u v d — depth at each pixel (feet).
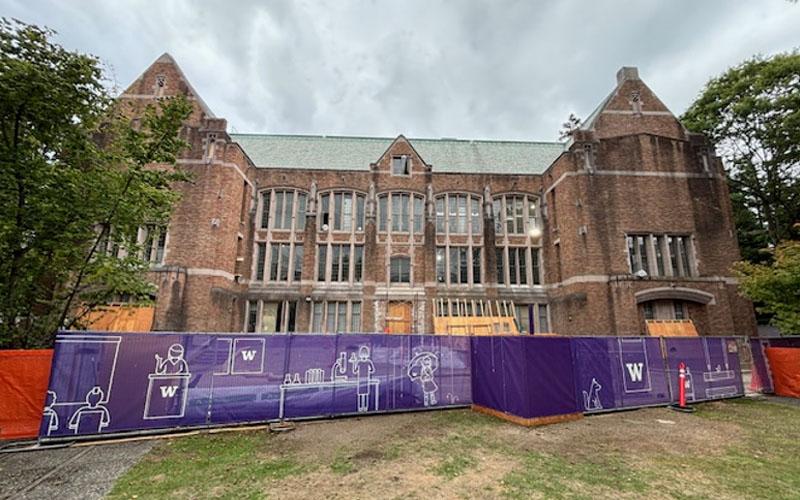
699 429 30.89
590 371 37.32
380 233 84.12
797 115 77.71
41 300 37.81
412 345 38.09
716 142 97.81
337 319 78.89
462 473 20.83
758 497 17.97
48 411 25.91
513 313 79.36
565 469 21.49
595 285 69.56
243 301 76.89
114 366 28.14
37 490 18.66
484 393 36.91
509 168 97.09
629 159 75.66
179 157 68.80
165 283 62.34
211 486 19.08
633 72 84.43
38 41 32.94
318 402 33.76
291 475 20.57
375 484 19.34
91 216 36.29
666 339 42.37
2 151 31.94
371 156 99.04
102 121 42.65
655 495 18.12
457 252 85.30
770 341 50.96
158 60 76.74
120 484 19.34
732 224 76.13
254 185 83.20
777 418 35.01
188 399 29.91
